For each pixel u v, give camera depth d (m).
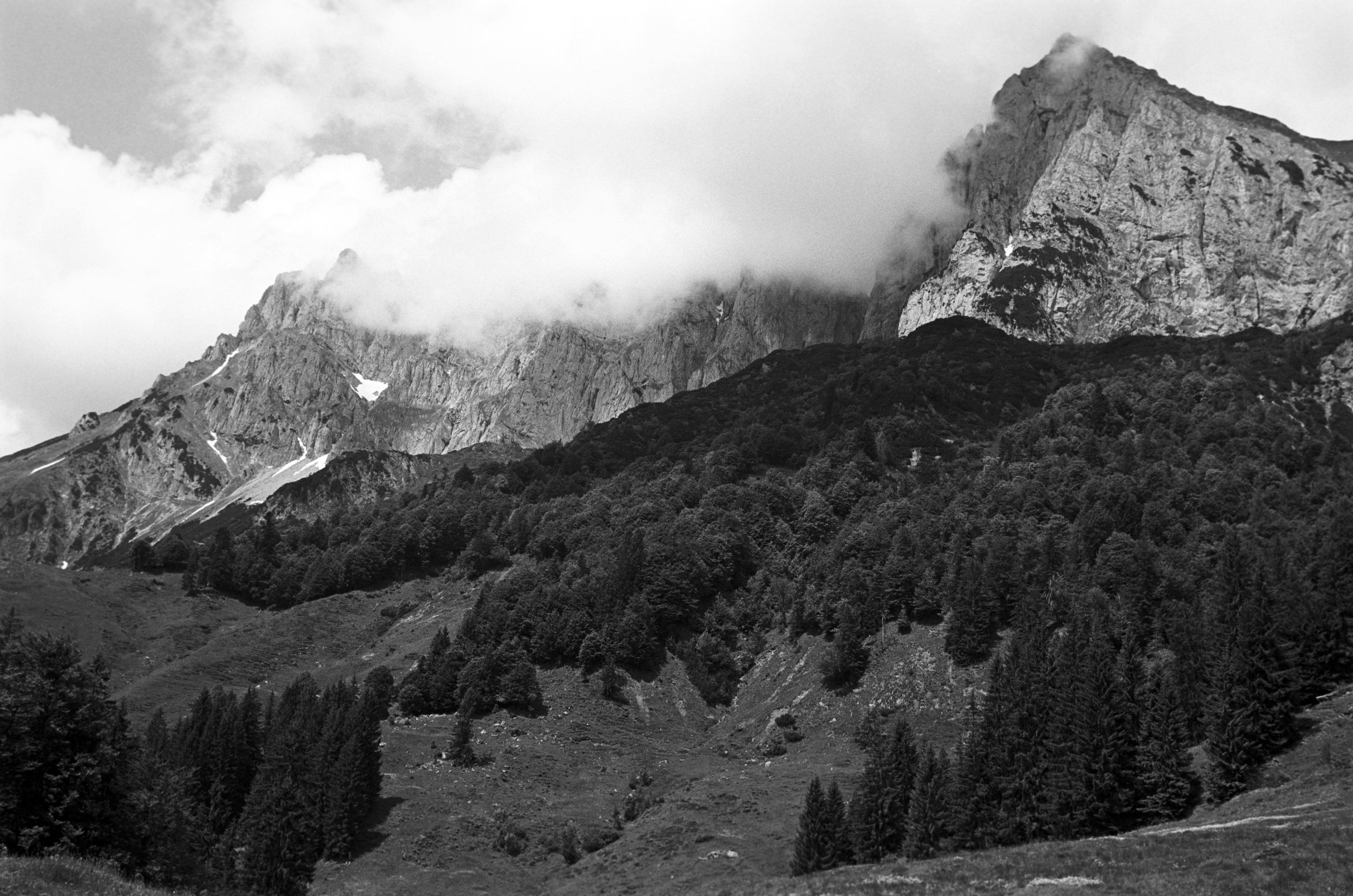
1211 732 114.38
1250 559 153.75
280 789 138.12
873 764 124.25
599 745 174.38
